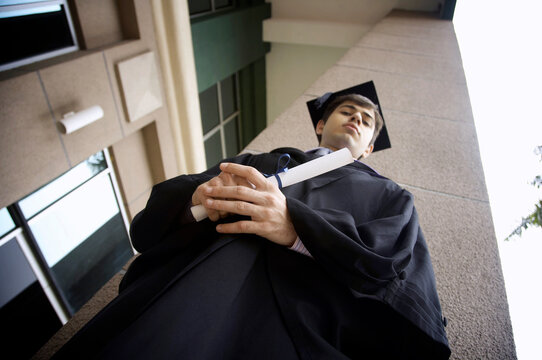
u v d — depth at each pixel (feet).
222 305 2.16
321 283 2.54
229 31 25.23
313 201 3.00
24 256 14.03
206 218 2.97
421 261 2.90
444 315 3.87
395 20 20.34
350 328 2.49
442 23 19.39
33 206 13.69
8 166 11.50
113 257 18.84
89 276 17.69
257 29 27.96
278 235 2.58
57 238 15.20
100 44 14.35
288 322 2.27
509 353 3.48
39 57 12.36
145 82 16.07
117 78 14.67
